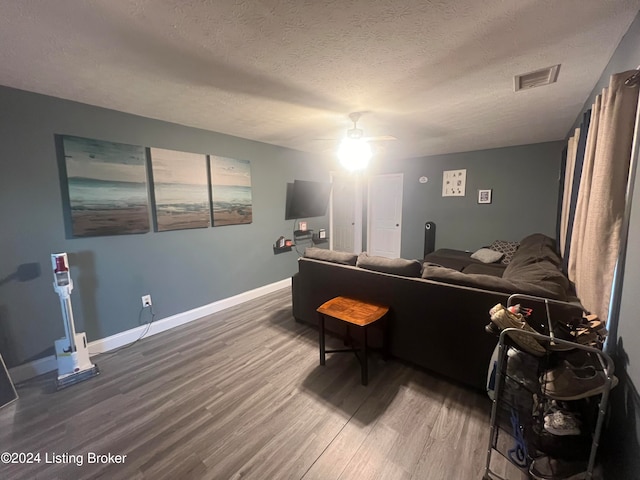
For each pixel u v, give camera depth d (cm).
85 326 246
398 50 156
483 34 141
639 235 112
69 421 174
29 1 112
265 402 187
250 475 138
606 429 132
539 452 125
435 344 205
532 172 409
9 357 211
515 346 131
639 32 123
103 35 139
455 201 484
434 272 208
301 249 479
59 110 222
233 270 371
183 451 151
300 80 193
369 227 594
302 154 463
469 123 299
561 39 146
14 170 206
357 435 160
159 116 272
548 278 188
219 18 127
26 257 215
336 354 246
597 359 121
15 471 142
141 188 272
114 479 137
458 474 137
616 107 128
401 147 429
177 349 259
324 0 116
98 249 251
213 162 332
